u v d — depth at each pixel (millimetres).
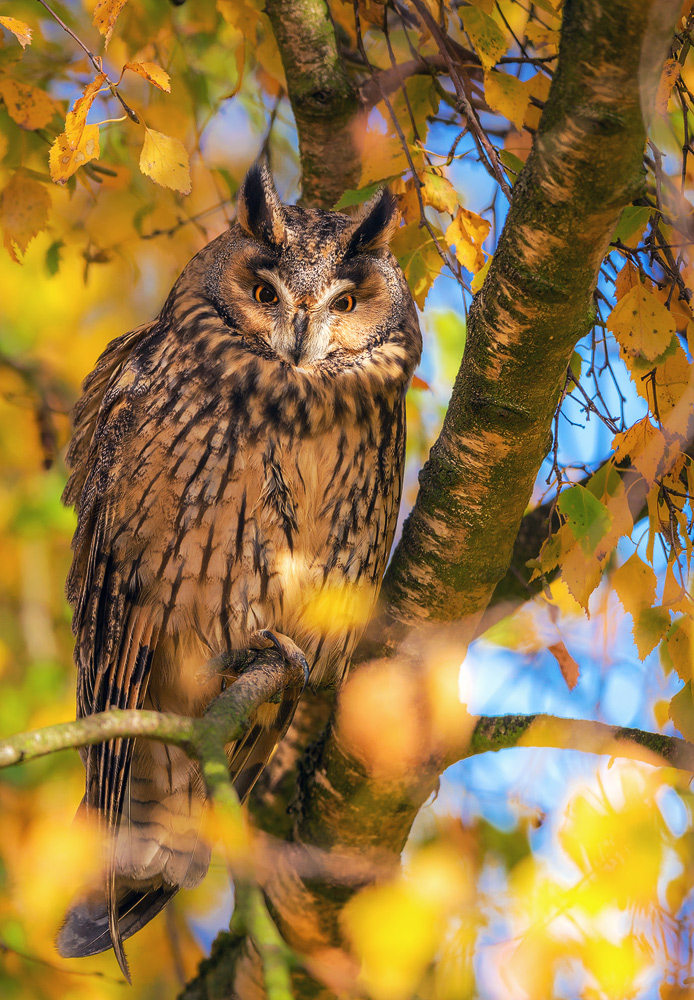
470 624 5566
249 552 6086
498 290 4523
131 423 6262
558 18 5266
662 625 4602
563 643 5426
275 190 6754
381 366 6578
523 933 4969
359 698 5379
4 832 6453
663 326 4293
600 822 5199
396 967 4320
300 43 6648
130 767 6246
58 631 9016
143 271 9727
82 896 6234
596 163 4035
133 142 7422
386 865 5613
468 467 5059
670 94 4805
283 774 6414
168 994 7410
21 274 8828
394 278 6812
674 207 4539
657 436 4516
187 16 7844
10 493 8711
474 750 5387
